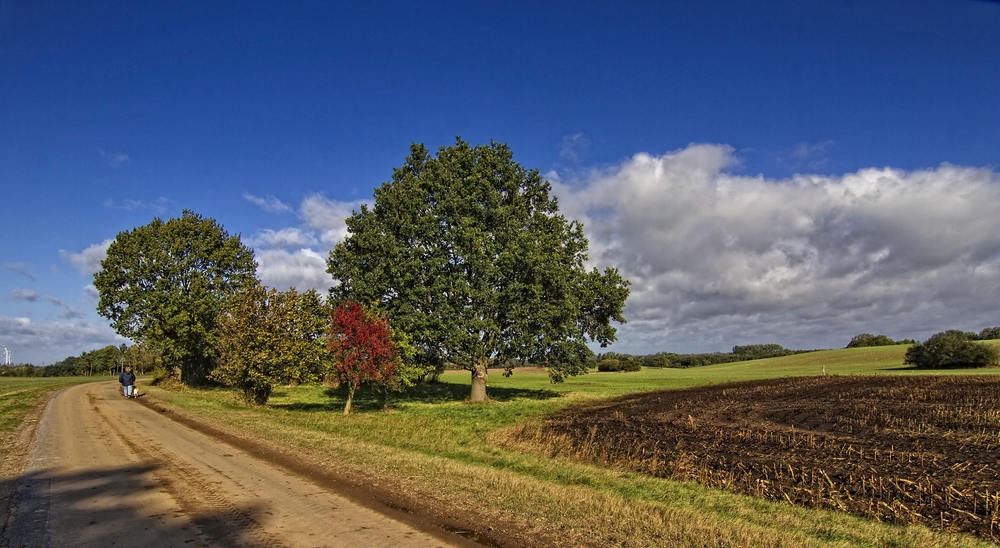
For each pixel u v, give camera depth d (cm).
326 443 1545
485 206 3841
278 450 1424
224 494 954
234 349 2966
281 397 4228
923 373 6088
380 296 3612
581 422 2419
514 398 4250
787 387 4459
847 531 851
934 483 1172
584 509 895
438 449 1577
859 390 3788
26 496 938
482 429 2208
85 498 924
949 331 7750
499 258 3575
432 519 830
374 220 3803
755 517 924
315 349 2897
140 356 8894
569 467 1357
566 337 3762
